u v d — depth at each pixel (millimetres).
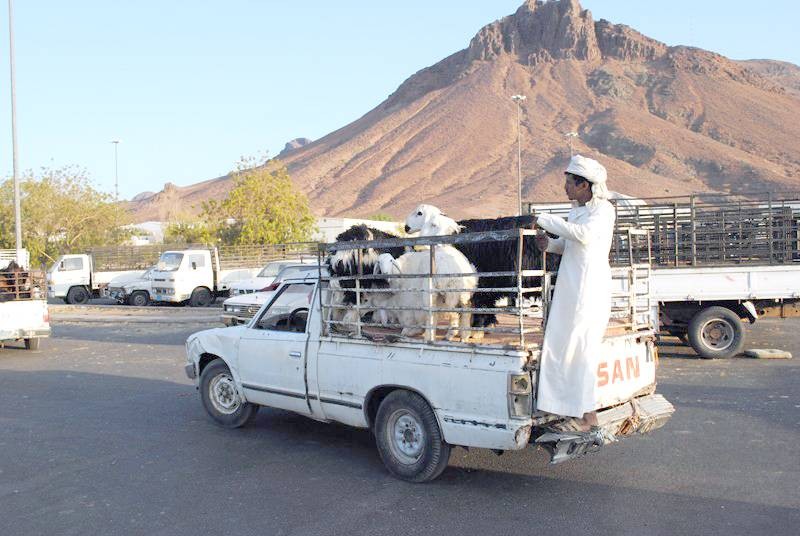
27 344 16484
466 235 6203
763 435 8039
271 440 8266
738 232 13062
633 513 5863
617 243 13453
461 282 6523
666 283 12836
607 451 7574
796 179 154500
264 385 8125
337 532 5590
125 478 6969
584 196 6051
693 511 5883
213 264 27656
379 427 6844
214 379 8898
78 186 45438
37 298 16234
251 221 40469
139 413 9680
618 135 187375
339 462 7395
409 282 6914
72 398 10781
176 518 5934
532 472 6949
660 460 7234
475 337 6742
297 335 7758
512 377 5801
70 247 44875
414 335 6898
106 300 33062
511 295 7223
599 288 5844
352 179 195500
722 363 12633
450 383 6207
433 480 6734
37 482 6898
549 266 7391
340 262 7359
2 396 11039
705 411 9180
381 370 6777
